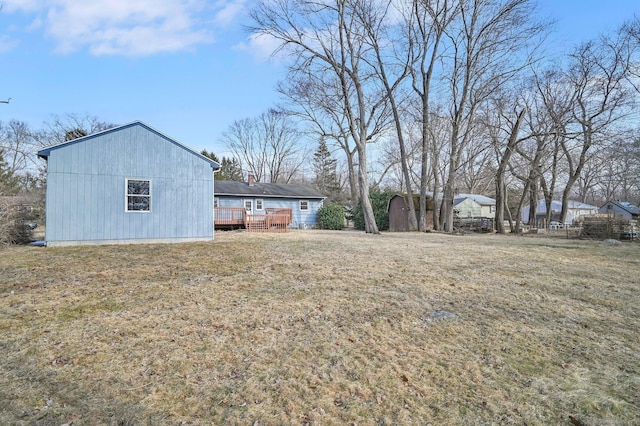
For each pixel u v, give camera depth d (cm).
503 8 1850
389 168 3522
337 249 1096
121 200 1201
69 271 749
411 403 292
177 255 949
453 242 1395
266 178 5059
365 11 1864
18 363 352
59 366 347
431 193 2912
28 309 511
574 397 299
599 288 652
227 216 2059
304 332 437
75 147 1140
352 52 1894
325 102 2136
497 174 2208
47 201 1101
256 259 897
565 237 1773
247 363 358
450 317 488
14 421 262
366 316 494
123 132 1210
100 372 336
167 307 524
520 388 315
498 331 444
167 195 1273
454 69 2073
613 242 1435
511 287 652
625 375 337
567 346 402
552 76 2234
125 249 1046
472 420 270
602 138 2033
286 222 1912
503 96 2120
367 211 1912
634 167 2008
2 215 1110
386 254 1012
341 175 5184
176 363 356
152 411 278
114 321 466
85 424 262
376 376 334
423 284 665
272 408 284
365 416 275
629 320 486
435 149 2289
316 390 311
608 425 262
